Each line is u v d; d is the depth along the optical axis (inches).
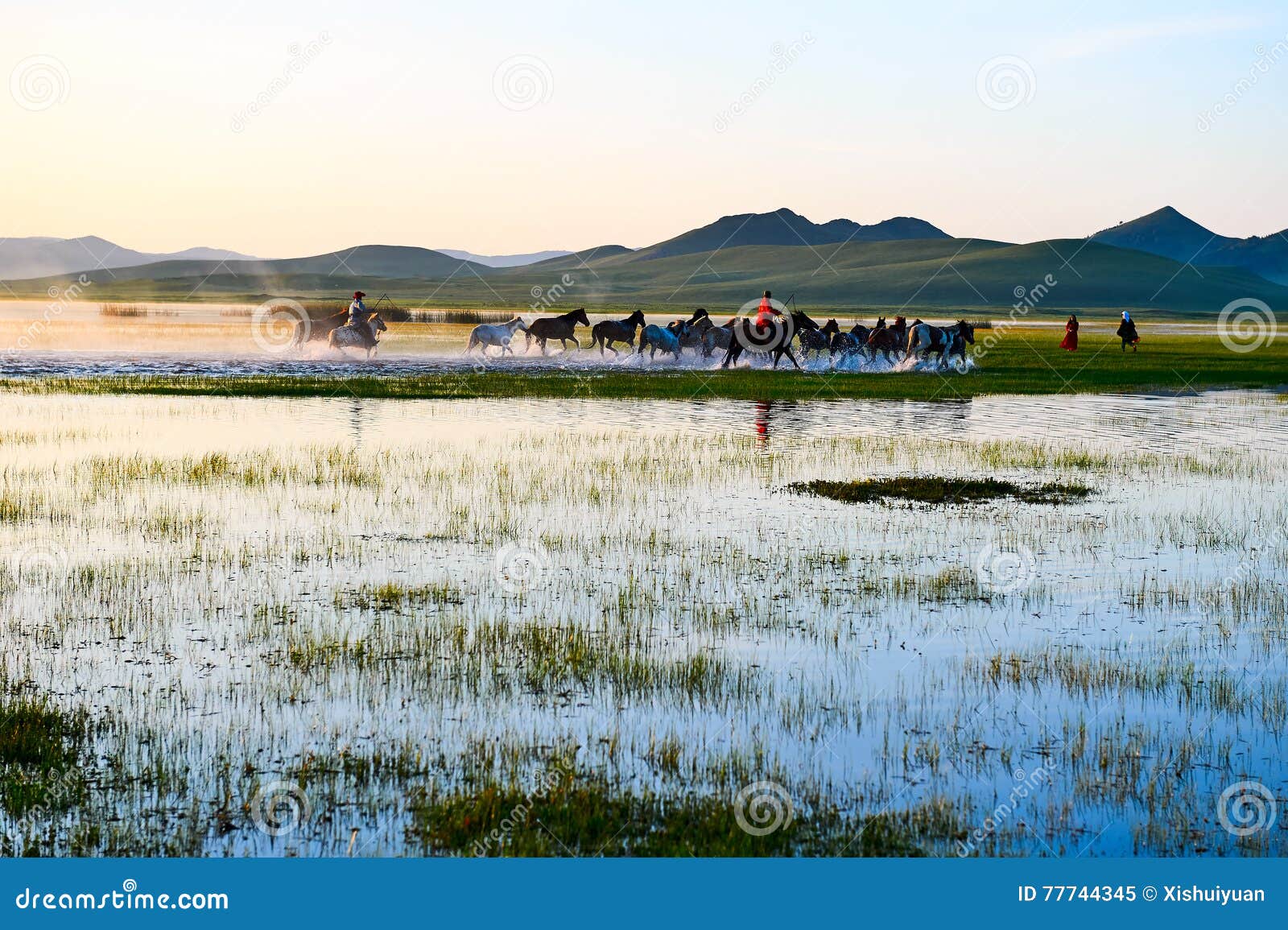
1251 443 1071.6
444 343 2514.8
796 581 562.3
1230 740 375.2
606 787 333.1
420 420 1163.9
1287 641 479.5
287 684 411.5
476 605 514.3
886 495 787.4
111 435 1013.2
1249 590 554.6
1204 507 756.6
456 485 799.7
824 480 842.8
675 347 1955.0
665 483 819.4
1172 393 1614.2
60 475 808.3
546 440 1013.8
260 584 545.0
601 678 422.0
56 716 376.8
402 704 395.9
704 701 402.0
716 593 538.3
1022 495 794.2
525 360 2009.1
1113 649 465.4
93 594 523.2
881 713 394.0
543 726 378.3
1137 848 308.0
